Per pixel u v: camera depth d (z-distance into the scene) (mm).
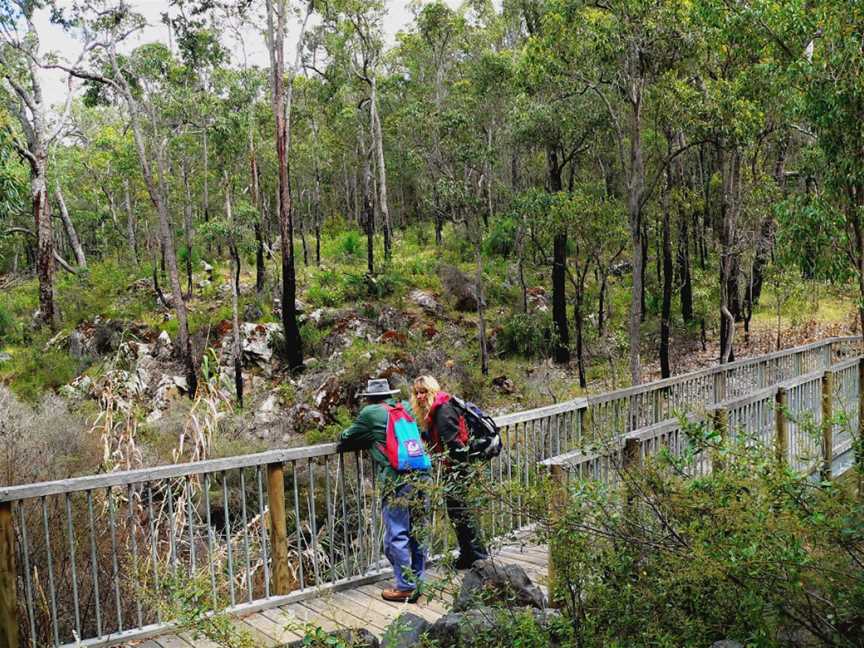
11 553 3910
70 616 5141
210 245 41812
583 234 20328
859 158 9820
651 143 20438
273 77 26375
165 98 32750
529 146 26109
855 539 2607
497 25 35125
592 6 15797
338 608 4387
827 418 3746
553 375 24594
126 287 35688
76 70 29828
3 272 53719
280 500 4863
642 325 27656
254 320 29672
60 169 42562
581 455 4363
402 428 4898
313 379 24453
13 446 9609
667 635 2734
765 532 2637
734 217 17281
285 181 26016
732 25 11773
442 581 3656
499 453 5152
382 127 44719
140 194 40688
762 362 11242
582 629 3010
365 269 34500
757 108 14867
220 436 17203
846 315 24562
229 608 4598
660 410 8234
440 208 32656
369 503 10867
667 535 2977
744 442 3156
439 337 27500
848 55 9414
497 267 34031
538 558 5602
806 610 2670
